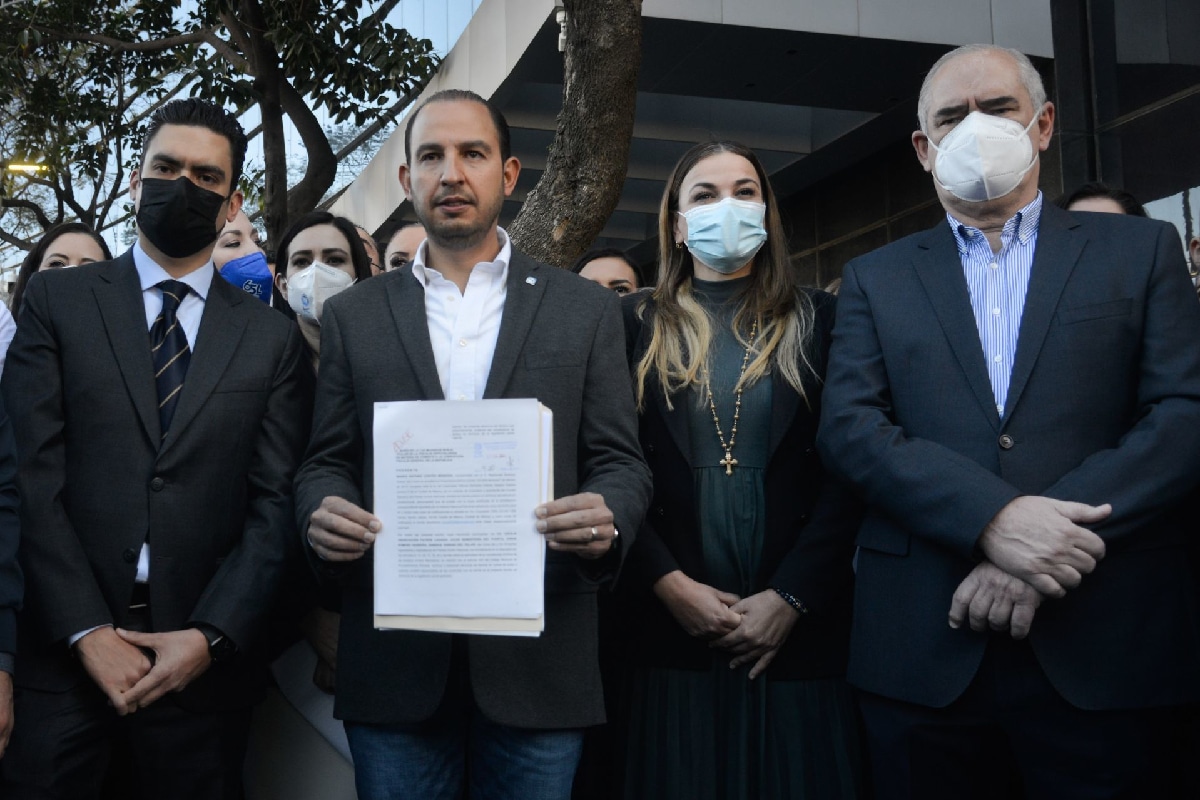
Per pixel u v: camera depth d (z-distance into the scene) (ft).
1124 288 8.41
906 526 8.39
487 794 8.41
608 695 10.30
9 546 8.30
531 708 8.04
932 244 9.33
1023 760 8.27
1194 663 8.12
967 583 8.20
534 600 7.25
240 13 35.50
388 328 8.67
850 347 9.22
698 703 9.61
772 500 9.85
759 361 10.11
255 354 9.75
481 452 7.41
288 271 12.77
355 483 8.73
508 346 8.46
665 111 37.19
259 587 9.04
